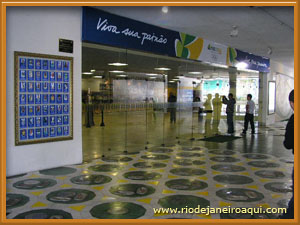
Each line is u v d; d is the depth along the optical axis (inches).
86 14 241.1
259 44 420.5
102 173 218.4
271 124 622.8
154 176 213.0
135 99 316.8
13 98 205.3
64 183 192.7
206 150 316.2
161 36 315.9
